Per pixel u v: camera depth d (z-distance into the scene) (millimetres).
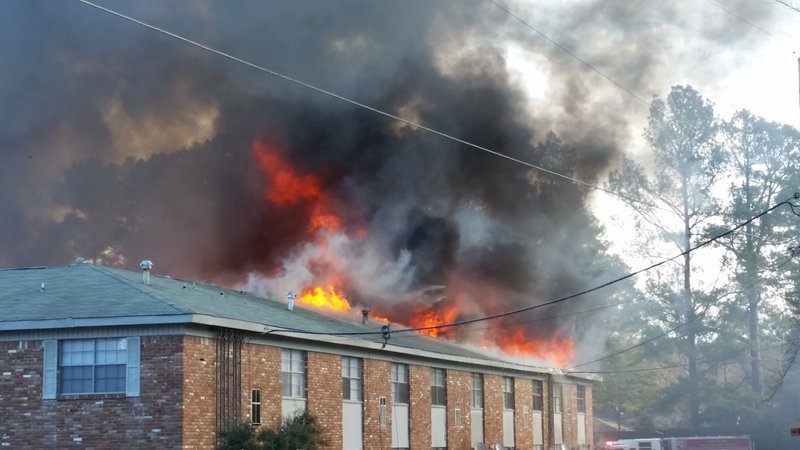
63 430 27016
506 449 47625
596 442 67688
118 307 27203
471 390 45062
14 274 31203
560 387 55656
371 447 36000
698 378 68750
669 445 55188
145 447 26484
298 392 32219
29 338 27500
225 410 28125
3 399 27406
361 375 36125
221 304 30812
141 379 26781
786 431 65312
